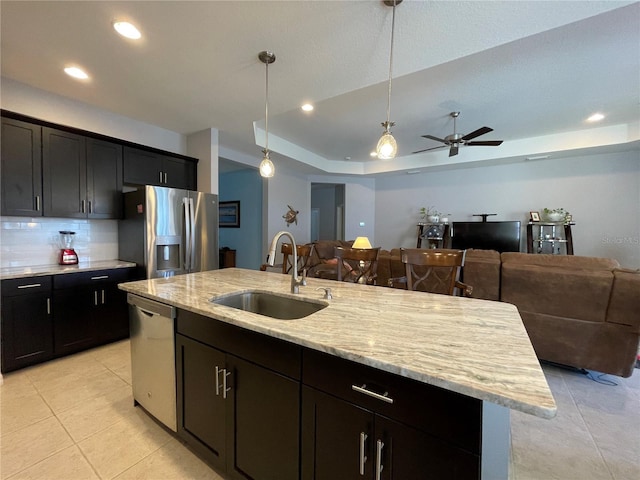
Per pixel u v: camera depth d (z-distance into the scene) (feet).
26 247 9.31
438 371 2.62
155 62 7.47
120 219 10.82
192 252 11.19
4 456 5.10
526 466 5.06
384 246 24.95
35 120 8.62
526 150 16.62
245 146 14.97
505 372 2.61
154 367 5.72
